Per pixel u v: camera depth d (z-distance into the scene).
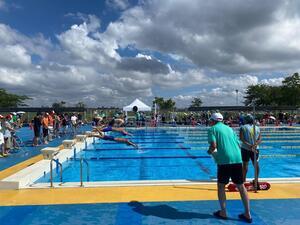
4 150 15.06
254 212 6.15
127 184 8.16
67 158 14.60
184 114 41.59
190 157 15.34
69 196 7.24
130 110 33.66
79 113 39.88
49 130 21.66
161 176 10.92
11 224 5.71
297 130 30.98
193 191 7.54
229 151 5.86
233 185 7.48
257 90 79.69
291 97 72.69
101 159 14.81
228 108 48.25
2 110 42.38
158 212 6.20
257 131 7.70
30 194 7.45
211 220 5.79
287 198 6.96
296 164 13.36
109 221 5.76
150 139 23.97
